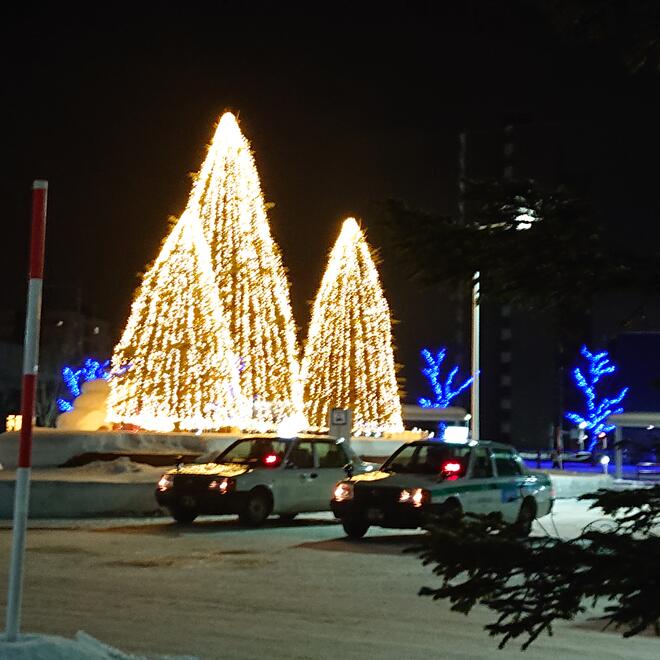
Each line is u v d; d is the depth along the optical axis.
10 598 5.79
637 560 4.30
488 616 10.28
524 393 77.62
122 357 26.50
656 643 9.20
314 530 19.02
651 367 61.44
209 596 11.18
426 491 16.88
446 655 8.49
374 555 15.16
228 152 27.31
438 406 48.72
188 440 26.28
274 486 19.36
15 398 73.88
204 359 26.05
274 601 10.95
